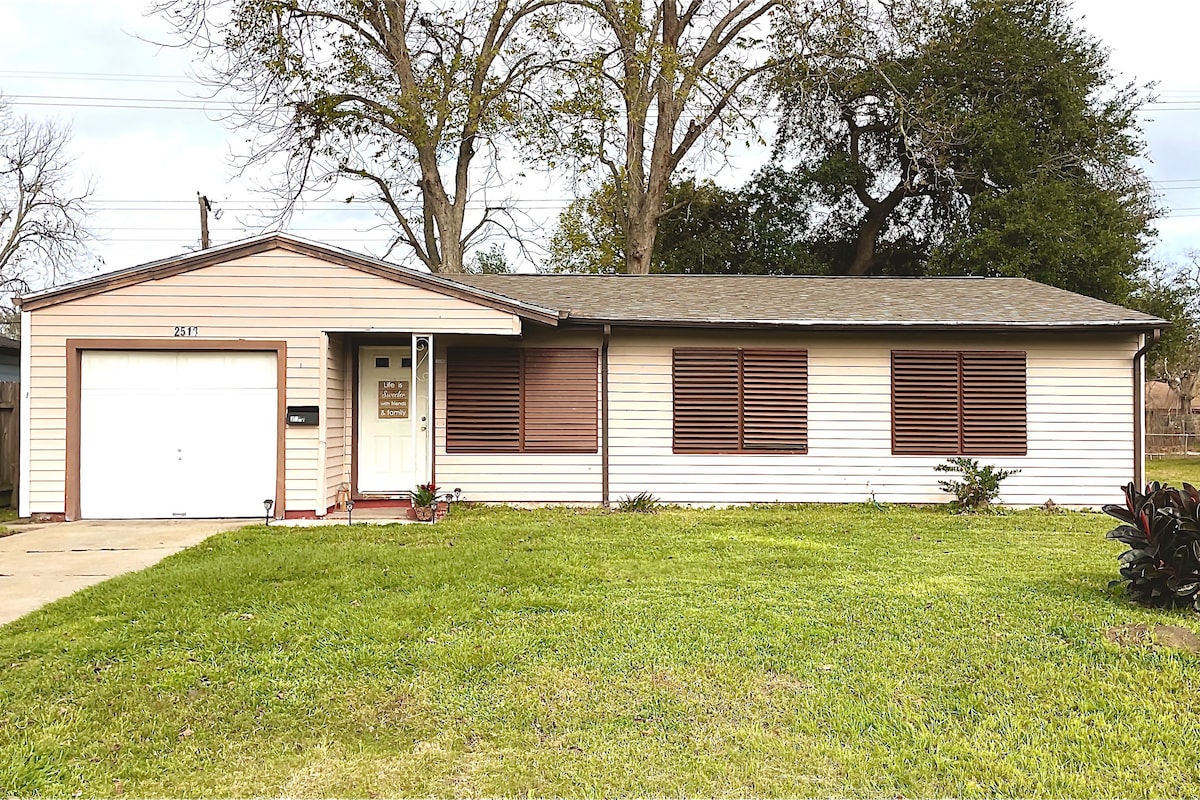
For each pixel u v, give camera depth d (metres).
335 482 11.09
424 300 10.65
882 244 28.72
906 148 24.05
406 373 11.94
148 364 10.43
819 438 12.05
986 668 4.77
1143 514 5.98
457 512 11.05
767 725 4.08
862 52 23.62
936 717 4.16
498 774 3.60
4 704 4.24
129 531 9.47
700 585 6.66
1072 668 4.77
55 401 10.25
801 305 12.69
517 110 21.38
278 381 10.45
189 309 10.39
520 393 11.90
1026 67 24.02
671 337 12.03
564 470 11.89
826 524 10.04
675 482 11.94
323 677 4.63
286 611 5.82
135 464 10.38
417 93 20.55
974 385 12.07
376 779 3.55
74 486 10.24
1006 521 10.39
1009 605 6.02
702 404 12.02
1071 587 6.59
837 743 3.88
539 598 6.18
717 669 4.74
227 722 4.10
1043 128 24.19
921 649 5.07
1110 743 3.89
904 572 7.19
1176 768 3.66
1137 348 12.01
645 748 3.82
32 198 29.72
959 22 25.03
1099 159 23.69
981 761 3.70
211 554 7.94
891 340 12.11
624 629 5.44
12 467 12.70
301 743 3.90
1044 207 22.48
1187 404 33.50
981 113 23.94
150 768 3.65
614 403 11.95
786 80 23.80
